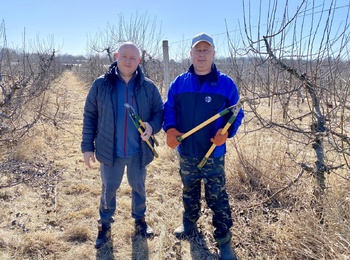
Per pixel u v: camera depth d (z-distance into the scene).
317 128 2.54
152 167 4.36
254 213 2.96
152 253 2.49
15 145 4.28
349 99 2.63
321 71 2.48
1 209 3.07
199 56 2.16
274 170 3.48
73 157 4.91
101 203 2.50
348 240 2.10
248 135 4.79
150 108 2.34
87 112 2.27
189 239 2.66
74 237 2.66
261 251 2.46
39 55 7.75
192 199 2.55
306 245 2.29
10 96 3.03
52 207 3.20
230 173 3.65
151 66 10.30
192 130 2.21
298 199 3.03
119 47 2.15
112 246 2.55
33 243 2.51
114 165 2.35
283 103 3.04
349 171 2.86
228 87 2.24
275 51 2.54
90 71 19.16
